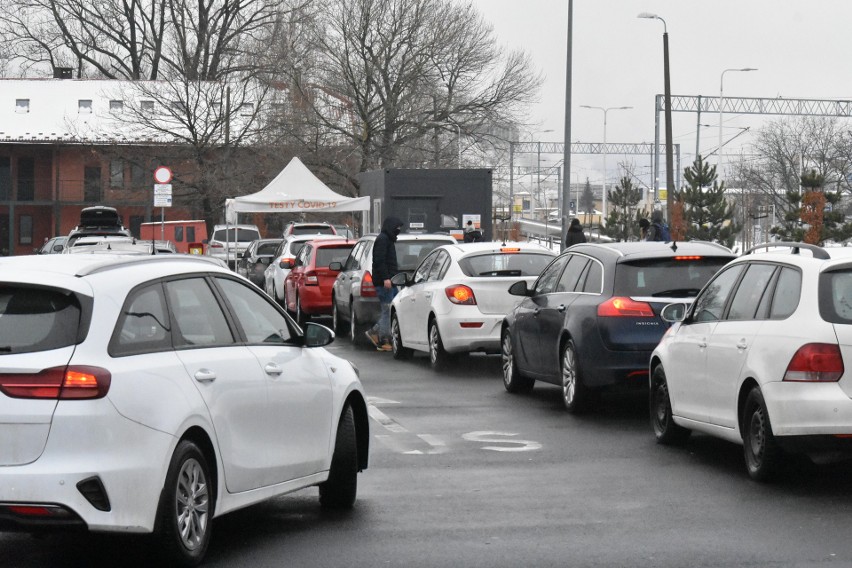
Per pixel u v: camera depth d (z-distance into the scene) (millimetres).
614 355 18438
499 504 12547
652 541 10812
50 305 9180
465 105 86062
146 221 117125
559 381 20109
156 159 88438
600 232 93750
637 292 18594
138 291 9695
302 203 48188
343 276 35125
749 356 13477
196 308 10398
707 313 15148
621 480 13875
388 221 30656
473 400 21438
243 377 10500
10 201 116938
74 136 100000
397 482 13828
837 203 70125
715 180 74812
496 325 25406
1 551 10711
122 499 8969
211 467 10031
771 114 109188
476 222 49719
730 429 14125
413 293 27891
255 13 92875
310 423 11555
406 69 84688
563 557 10234
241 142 87250
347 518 11938
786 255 13625
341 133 85438
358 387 12633
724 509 12203
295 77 85500
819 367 12477
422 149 85750
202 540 9891
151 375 9391
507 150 93062
